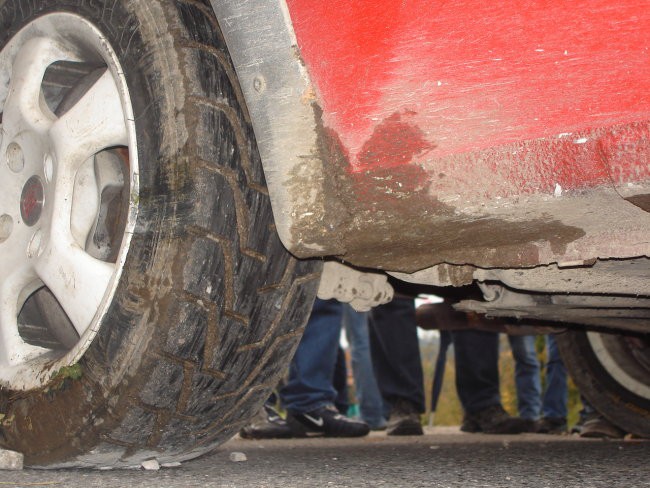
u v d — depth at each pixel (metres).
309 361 3.93
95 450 1.80
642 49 1.38
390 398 4.46
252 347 1.81
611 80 1.41
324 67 1.58
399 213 1.60
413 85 1.53
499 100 1.49
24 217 1.99
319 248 1.65
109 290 1.74
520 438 4.12
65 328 2.12
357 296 2.12
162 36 1.73
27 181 2.00
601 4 1.40
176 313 1.67
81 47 1.97
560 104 1.45
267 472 2.01
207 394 1.80
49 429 1.85
